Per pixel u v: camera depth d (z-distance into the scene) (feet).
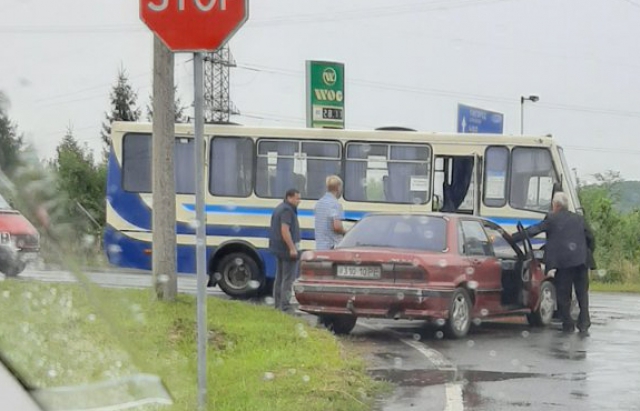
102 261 21.71
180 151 90.79
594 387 42.73
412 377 44.50
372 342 57.16
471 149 89.45
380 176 90.48
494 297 62.69
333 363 44.14
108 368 21.79
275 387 37.63
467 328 59.41
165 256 59.57
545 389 42.01
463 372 46.24
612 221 150.30
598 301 103.14
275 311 61.57
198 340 33.17
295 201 69.51
